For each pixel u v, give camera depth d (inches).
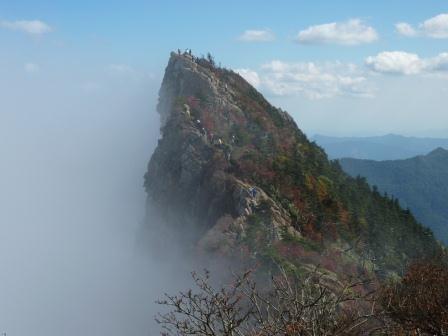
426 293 1064.8
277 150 4985.2
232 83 6540.4
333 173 5206.7
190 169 4670.3
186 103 5428.2
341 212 4148.6
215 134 4958.2
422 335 868.6
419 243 4047.7
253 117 5531.5
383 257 3486.7
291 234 3523.6
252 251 3208.7
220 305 486.9
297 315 491.2
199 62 6909.5
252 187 3973.9
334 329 505.7
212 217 4126.5
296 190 4227.4
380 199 5034.5
